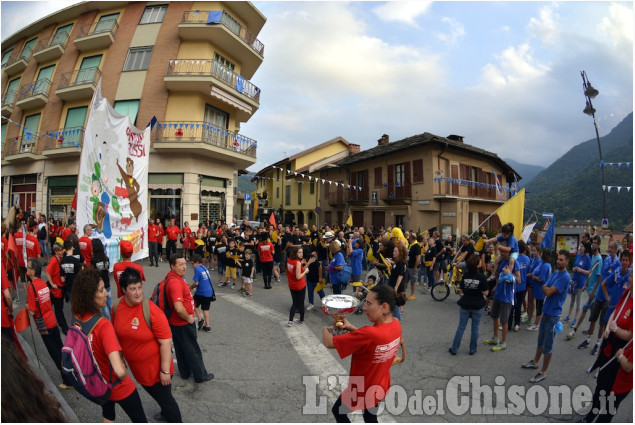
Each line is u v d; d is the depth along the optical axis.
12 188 21.34
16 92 21.22
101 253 6.04
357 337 2.80
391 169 24.19
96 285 2.83
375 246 11.15
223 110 19.11
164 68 17.33
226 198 19.47
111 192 9.06
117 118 9.23
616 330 3.55
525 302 8.35
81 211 7.97
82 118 18.77
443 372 5.11
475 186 23.73
